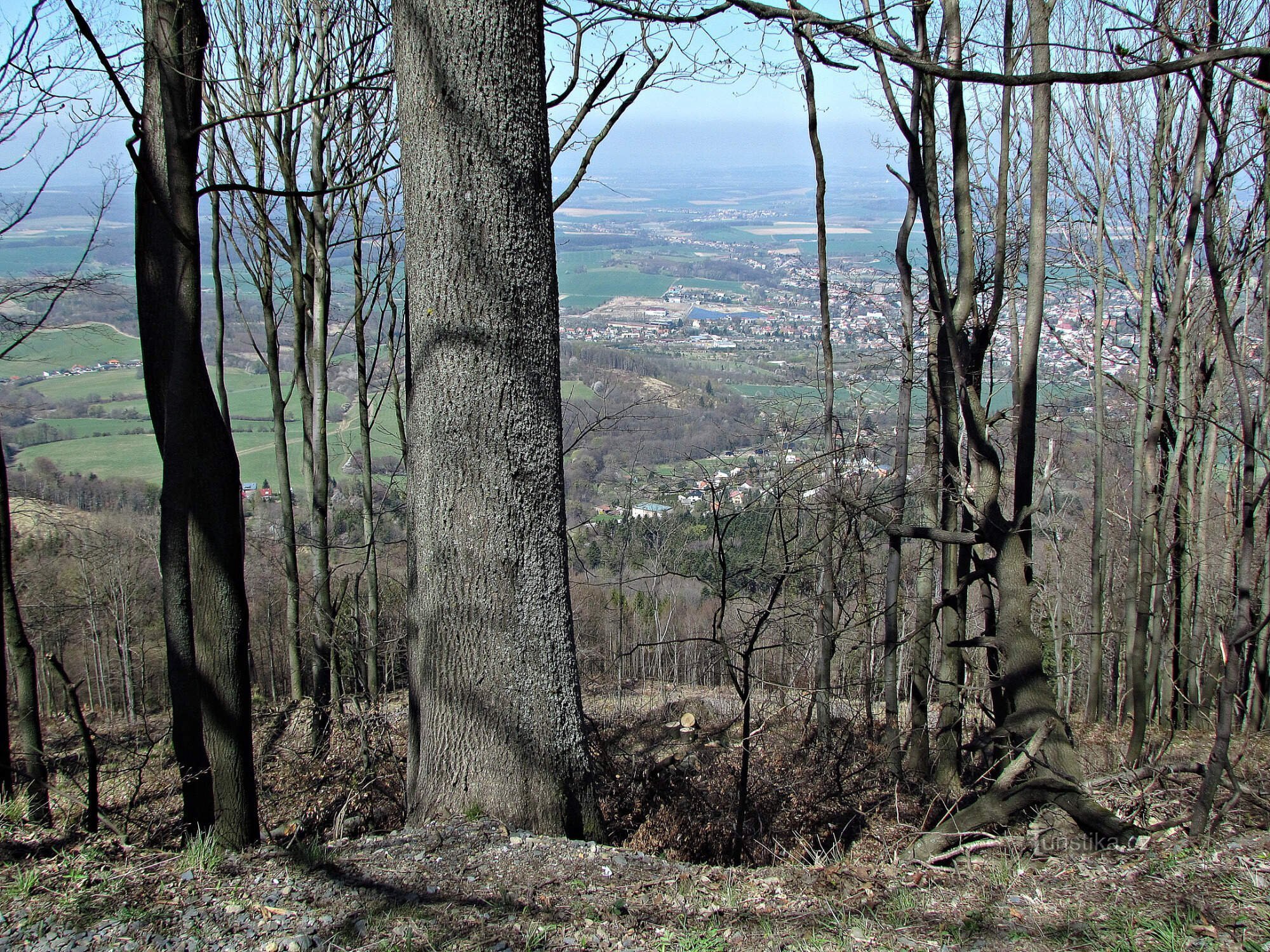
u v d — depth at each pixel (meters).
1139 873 3.40
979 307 8.27
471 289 4.02
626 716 10.86
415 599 4.24
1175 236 10.97
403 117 4.06
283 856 3.63
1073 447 15.26
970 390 5.96
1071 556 16.19
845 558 7.70
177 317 4.36
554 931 3.01
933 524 8.29
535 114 4.12
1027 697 5.04
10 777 5.57
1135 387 11.80
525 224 4.09
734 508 6.66
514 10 4.00
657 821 6.18
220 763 4.53
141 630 17.91
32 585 16.16
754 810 6.54
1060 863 3.83
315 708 8.91
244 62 9.70
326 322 10.74
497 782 4.13
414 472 4.21
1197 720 12.16
